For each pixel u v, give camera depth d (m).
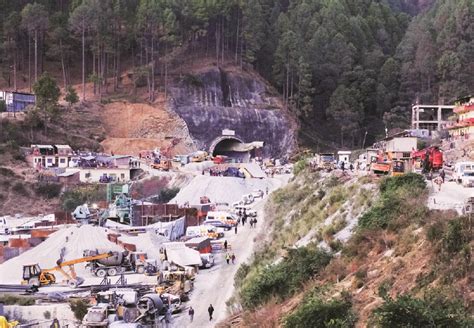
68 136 157.12
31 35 189.12
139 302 56.53
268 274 45.81
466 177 54.19
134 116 170.88
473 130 111.56
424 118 165.88
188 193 122.06
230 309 55.84
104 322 54.34
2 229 97.81
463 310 26.75
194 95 185.88
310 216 61.97
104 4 186.62
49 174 136.62
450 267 30.09
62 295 63.06
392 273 33.81
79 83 190.50
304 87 198.38
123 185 127.12
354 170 77.69
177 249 76.75
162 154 156.25
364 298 33.03
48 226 97.25
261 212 100.69
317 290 37.19
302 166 99.94
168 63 186.00
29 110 159.00
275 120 188.38
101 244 75.44
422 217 38.69
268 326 38.59
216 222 97.62
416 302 27.02
